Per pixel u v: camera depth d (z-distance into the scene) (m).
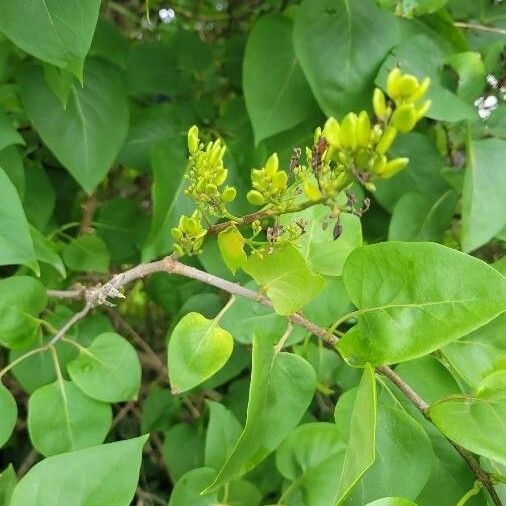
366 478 0.37
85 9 0.39
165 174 0.52
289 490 0.45
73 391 0.43
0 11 0.38
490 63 0.55
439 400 0.35
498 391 0.34
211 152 0.34
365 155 0.28
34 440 0.41
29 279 0.44
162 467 0.70
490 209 0.48
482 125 0.53
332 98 0.49
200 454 0.52
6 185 0.38
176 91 0.60
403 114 0.27
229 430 0.45
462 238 0.48
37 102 0.50
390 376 0.37
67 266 0.52
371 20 0.49
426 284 0.34
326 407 0.57
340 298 0.43
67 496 0.35
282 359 0.38
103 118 0.51
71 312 0.49
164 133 0.58
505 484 0.39
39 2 0.39
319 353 0.46
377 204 0.56
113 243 0.59
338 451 0.45
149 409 0.56
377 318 0.35
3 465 0.71
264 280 0.37
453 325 0.34
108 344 0.43
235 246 0.36
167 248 0.51
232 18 0.72
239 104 0.59
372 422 0.31
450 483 0.40
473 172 0.48
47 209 0.54
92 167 0.51
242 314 0.42
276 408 0.38
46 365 0.47
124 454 0.36
